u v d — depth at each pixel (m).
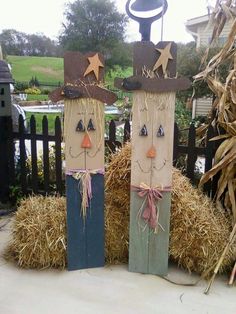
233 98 2.42
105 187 2.49
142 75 2.11
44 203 2.60
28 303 2.02
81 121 2.21
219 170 2.49
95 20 25.75
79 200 2.29
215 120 2.62
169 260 2.49
